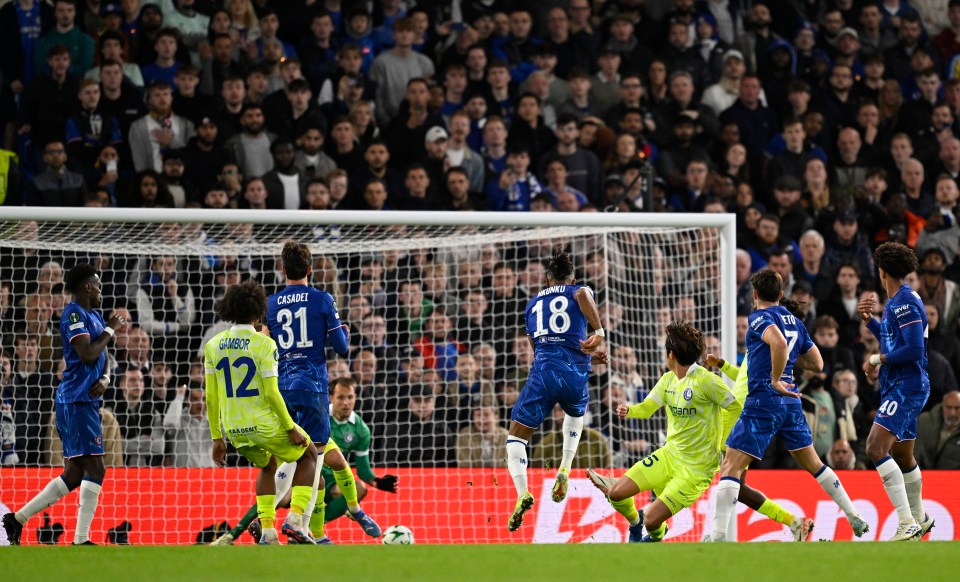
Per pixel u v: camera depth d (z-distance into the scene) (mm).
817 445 41750
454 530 35594
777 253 48188
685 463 27438
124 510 34219
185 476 34688
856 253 50312
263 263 42469
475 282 43625
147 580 17188
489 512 35812
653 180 49719
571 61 54906
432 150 49531
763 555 20156
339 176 47156
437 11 55062
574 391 28359
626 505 29203
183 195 46312
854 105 56219
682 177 51250
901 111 56312
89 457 28641
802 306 30828
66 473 29047
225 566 18797
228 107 49062
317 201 46719
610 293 44094
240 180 47281
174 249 38375
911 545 22078
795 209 50688
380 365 41562
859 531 29281
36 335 38406
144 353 39594
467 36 53500
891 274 28922
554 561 19453
